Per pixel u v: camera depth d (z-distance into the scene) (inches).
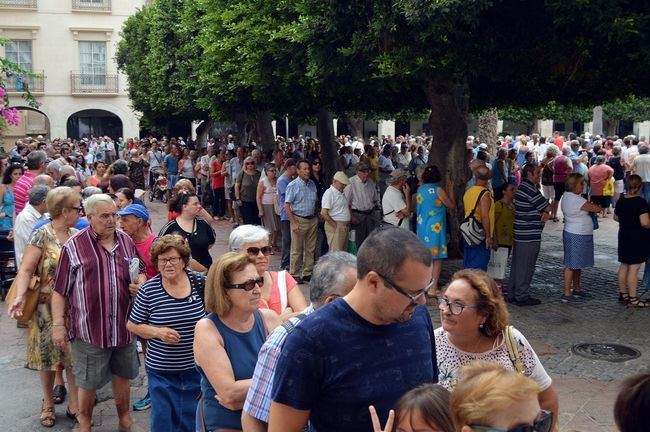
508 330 136.9
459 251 495.8
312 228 431.5
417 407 95.0
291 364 104.4
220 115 642.8
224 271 141.6
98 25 1659.7
